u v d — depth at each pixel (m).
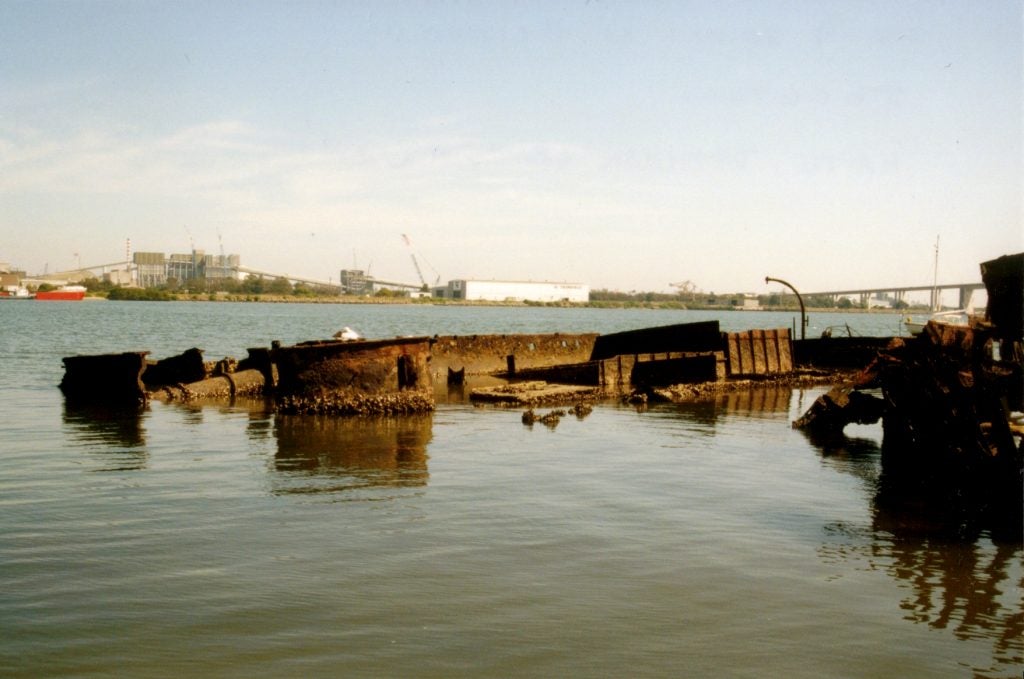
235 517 10.76
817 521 11.18
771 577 8.91
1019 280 12.31
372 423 19.00
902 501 12.41
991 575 9.16
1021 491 12.93
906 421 14.61
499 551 9.51
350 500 11.69
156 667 6.63
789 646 7.23
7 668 6.57
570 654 6.96
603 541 9.96
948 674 6.81
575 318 150.25
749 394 26.77
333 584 8.40
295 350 20.55
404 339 20.78
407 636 7.24
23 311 123.06
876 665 6.93
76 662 6.69
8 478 12.95
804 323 39.44
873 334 96.31
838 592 8.52
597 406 22.89
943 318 63.28
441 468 13.93
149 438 16.77
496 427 18.55
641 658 6.92
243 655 6.84
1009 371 13.14
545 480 13.12
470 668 6.68
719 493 12.53
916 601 8.34
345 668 6.65
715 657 6.98
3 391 25.36
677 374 29.77
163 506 11.27
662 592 8.37
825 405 18.75
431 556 9.30
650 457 15.23
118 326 78.50
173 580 8.47
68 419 19.50
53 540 9.73
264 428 18.12
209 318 105.00
